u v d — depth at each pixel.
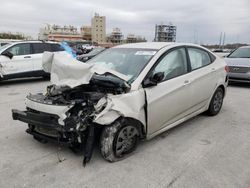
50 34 90.81
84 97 3.46
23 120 3.71
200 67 5.05
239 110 6.30
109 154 3.47
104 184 3.03
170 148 4.03
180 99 4.41
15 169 3.31
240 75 9.43
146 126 3.87
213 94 5.50
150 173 3.28
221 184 3.06
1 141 4.18
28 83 10.49
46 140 3.73
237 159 3.71
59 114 3.30
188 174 3.27
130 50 4.64
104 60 4.60
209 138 4.47
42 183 3.02
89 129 3.35
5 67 9.62
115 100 3.42
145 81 3.80
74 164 3.46
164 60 4.24
